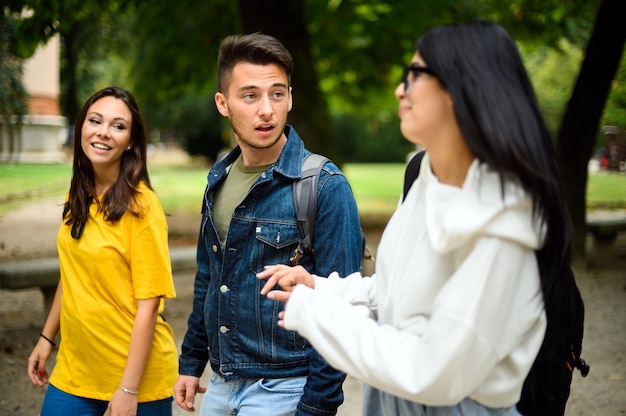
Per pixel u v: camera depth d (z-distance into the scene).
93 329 2.57
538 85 17.34
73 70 29.61
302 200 2.31
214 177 2.49
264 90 2.31
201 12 12.04
